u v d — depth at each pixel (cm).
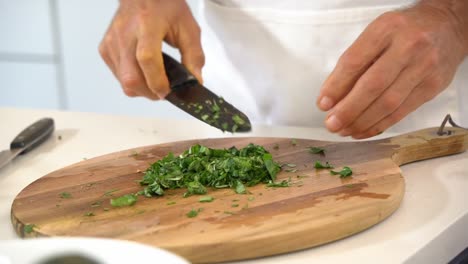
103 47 101
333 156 90
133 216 75
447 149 94
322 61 109
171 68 97
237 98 117
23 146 97
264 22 111
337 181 82
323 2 107
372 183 81
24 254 53
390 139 94
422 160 94
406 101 89
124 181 83
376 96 86
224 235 70
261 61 112
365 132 90
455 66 91
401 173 84
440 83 89
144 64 92
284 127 108
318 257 70
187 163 84
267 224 72
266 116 116
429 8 91
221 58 116
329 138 103
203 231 71
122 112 194
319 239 72
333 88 87
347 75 86
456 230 77
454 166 91
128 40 96
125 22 97
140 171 86
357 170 85
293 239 71
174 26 100
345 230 73
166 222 73
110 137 104
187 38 100
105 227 72
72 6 188
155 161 89
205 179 82
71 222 74
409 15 88
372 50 86
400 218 77
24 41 197
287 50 110
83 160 93
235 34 113
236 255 70
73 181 83
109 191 81
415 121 109
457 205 80
